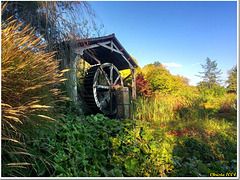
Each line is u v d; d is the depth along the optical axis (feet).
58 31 10.44
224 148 9.09
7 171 4.07
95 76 19.52
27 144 5.12
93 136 7.85
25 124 4.82
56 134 6.16
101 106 20.30
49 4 9.71
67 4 9.77
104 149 6.64
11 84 4.44
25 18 10.22
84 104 19.77
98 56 22.63
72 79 11.43
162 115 15.06
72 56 11.57
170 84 35.29
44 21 10.53
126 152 7.32
